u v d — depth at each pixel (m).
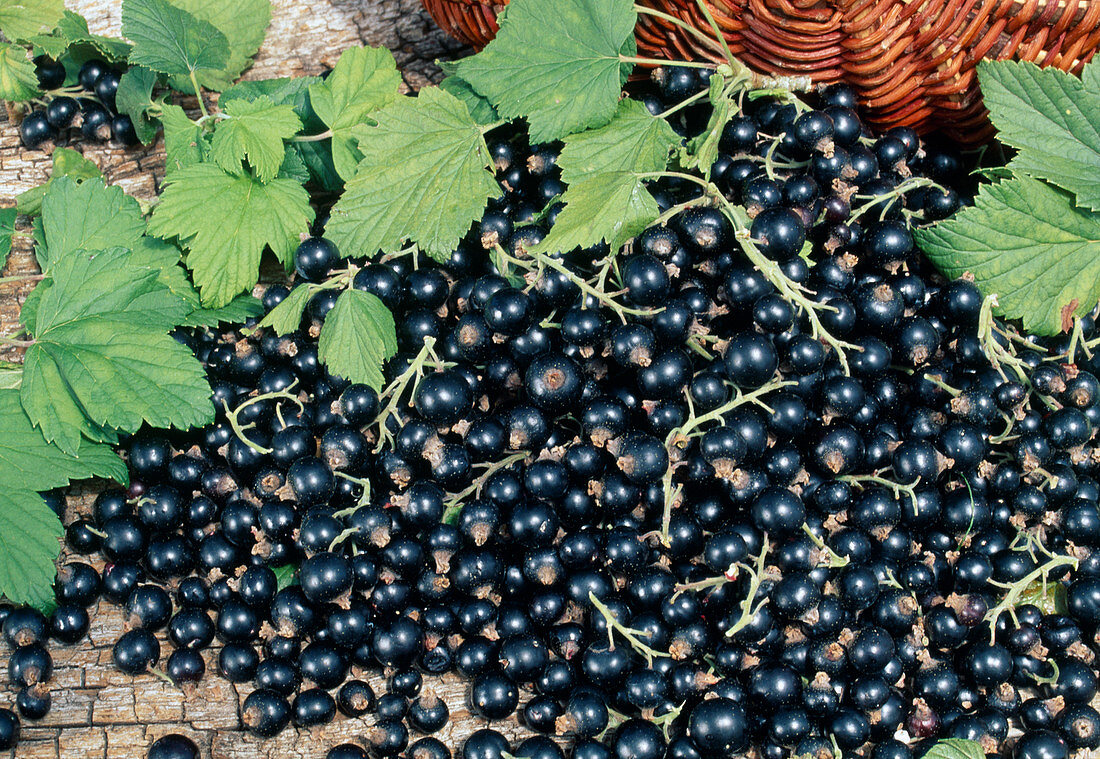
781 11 0.56
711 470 0.55
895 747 0.54
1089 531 0.55
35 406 0.56
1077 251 0.57
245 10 0.63
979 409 0.55
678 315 0.55
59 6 0.63
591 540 0.55
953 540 0.56
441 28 0.62
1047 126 0.57
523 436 0.55
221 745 0.56
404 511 0.55
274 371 0.58
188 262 0.58
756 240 0.55
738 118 0.58
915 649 0.55
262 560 0.56
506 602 0.56
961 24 0.56
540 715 0.55
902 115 0.59
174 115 0.60
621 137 0.57
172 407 0.56
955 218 0.57
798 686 0.54
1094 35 0.57
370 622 0.55
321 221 0.61
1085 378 0.56
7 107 0.63
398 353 0.58
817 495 0.55
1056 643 0.55
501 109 0.58
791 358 0.55
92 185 0.59
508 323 0.55
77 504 0.58
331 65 0.64
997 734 0.54
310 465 0.55
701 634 0.54
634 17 0.57
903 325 0.56
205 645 0.56
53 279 0.57
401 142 0.58
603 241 0.57
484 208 0.58
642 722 0.54
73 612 0.56
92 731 0.56
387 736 0.55
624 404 0.55
